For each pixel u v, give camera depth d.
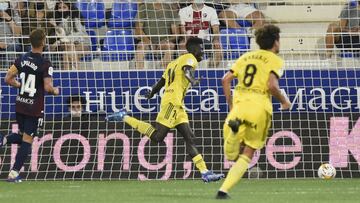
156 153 42.03
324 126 42.66
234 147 27.42
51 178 41.62
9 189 34.75
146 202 27.56
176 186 36.62
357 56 45.22
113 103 42.81
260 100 27.16
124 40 46.41
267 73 27.22
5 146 41.78
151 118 42.84
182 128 37.16
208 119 42.66
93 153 42.06
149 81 43.09
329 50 45.22
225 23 49.19
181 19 47.84
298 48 48.50
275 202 27.25
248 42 46.62
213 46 45.28
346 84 43.06
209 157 42.22
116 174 41.78
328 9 52.66
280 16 52.06
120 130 42.28
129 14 48.25
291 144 42.28
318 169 41.84
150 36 44.31
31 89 37.69
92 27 47.59
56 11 47.28
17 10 46.62
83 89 42.81
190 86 38.91
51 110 42.50
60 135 42.25
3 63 44.34
